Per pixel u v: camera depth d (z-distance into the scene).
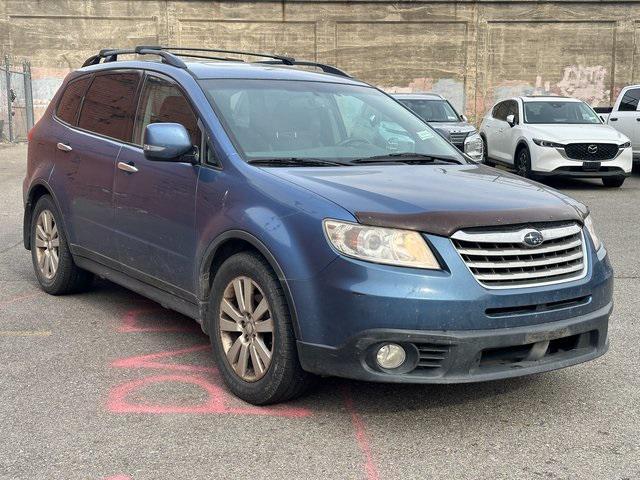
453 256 3.34
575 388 4.16
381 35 28.03
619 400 3.99
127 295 6.06
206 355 4.62
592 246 3.85
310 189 3.66
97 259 5.29
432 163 4.58
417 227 3.36
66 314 5.49
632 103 16.08
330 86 5.07
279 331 3.59
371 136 4.80
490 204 3.57
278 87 4.79
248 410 3.78
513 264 3.45
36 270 6.13
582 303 3.66
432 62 28.25
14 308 5.64
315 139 4.50
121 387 4.08
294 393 3.74
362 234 3.36
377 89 5.46
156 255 4.57
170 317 5.45
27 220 6.26
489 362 3.47
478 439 3.49
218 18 27.64
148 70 5.06
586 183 15.05
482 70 28.30
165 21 27.53
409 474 3.14
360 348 3.33
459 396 4.02
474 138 8.45
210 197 4.07
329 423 3.64
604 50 28.22
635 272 7.08
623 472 3.18
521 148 14.45
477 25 28.03
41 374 4.27
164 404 3.85
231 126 4.28
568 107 15.19
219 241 3.93
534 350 3.52
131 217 4.78
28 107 23.56
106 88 5.50
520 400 3.97
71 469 3.15
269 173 3.90
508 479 3.11
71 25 27.34
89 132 5.47
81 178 5.36
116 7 27.38
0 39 27.19
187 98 4.54
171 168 4.41
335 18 27.78
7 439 3.43
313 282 3.43
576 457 3.32
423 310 3.26
